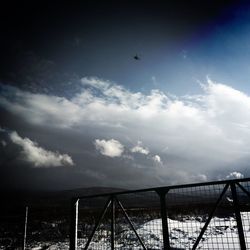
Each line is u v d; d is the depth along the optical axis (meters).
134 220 13.61
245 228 7.65
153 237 9.63
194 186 5.14
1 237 12.94
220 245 7.34
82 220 16.23
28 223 17.61
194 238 8.45
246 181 4.66
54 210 21.80
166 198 5.39
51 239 12.70
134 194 5.86
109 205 6.29
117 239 10.54
